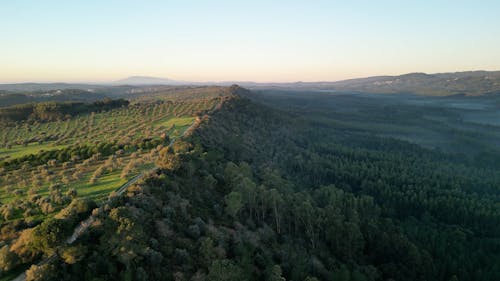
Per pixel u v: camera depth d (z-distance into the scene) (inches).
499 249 4453.7
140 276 1942.7
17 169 4089.6
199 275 2180.1
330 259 3474.4
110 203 2566.4
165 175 3277.6
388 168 7775.6
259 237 3267.7
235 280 2134.6
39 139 6299.2
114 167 3897.6
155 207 2657.5
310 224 3878.0
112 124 7436.0
